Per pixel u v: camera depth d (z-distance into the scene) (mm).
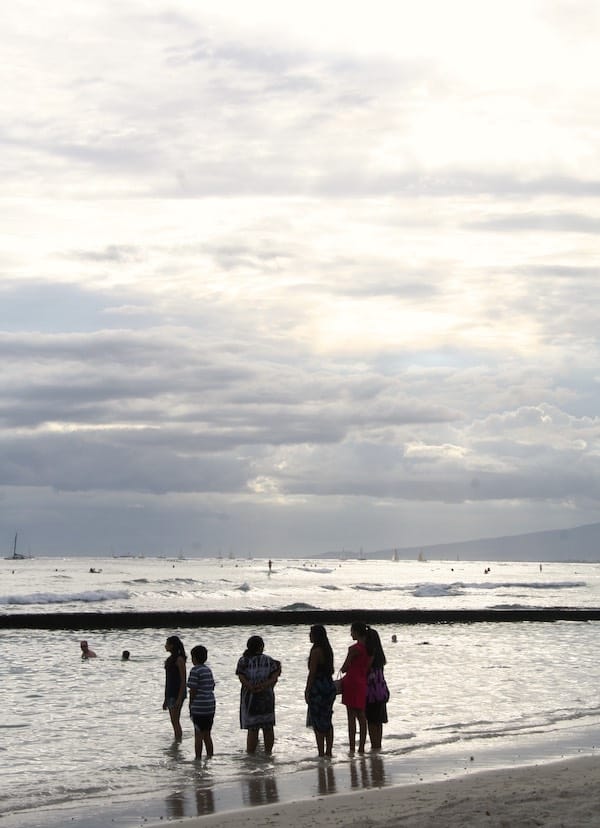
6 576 150000
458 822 8805
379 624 49094
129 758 14578
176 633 41094
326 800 10836
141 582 123625
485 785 11258
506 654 33406
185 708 20359
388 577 188375
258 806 10852
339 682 14742
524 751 14539
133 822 10289
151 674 26516
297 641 37781
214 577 156875
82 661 29844
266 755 14633
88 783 12664
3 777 13133
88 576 153625
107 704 20766
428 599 86438
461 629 46594
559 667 28938
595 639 40656
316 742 15562
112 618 43125
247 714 14570
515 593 104625
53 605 65500
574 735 16234
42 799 11664
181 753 15016
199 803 11258
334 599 85125
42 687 23562
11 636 38969
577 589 120062
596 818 8805
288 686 23828
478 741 15602
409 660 31000
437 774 12648
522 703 21000
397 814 9617
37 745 15758
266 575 177000
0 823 10297
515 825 8578
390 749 14859
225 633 41406
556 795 10117
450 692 22859
